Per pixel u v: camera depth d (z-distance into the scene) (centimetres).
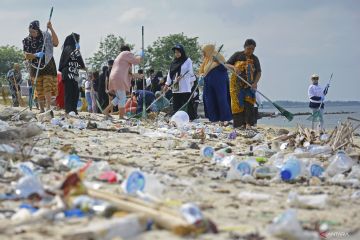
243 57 1636
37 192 607
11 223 526
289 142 1225
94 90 2527
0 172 734
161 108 2156
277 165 920
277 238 513
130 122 1688
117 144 1144
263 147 1161
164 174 801
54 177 721
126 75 1802
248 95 1631
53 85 1659
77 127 1387
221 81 1702
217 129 1541
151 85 2602
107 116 1791
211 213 606
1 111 1507
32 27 1636
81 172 700
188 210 526
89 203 562
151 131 1426
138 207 540
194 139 1316
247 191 727
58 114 1722
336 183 803
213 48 1728
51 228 515
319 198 663
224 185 759
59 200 580
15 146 892
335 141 1136
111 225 492
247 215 602
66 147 966
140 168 838
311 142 1194
